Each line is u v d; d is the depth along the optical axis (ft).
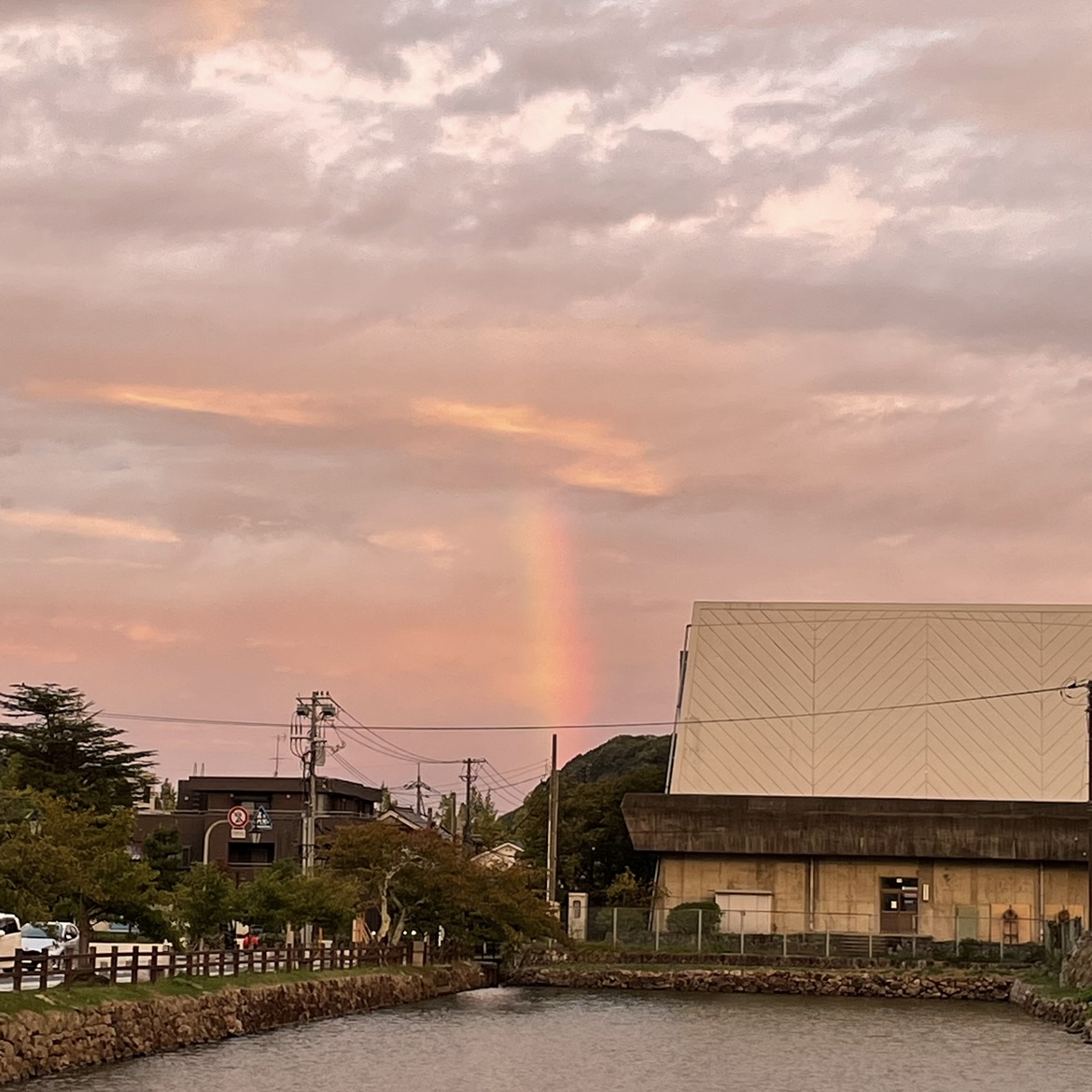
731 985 310.86
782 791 369.91
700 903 339.77
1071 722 376.07
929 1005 283.38
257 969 231.71
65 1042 160.35
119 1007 173.99
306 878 252.83
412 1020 233.76
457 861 293.23
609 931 337.52
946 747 373.81
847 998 301.43
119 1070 163.73
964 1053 201.87
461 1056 190.80
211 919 235.20
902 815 337.31
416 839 290.76
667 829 342.44
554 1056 193.57
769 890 344.49
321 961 251.39
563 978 317.42
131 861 189.88
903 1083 172.86
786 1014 259.39
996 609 398.42
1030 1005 266.77
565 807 445.78
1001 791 365.81
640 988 313.53
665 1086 168.66
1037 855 333.42
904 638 393.50
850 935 329.31
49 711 375.04
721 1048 205.16
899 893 342.23
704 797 342.85
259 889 240.12
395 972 269.85
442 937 318.45
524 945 327.88
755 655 393.50
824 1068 185.57
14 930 207.00
